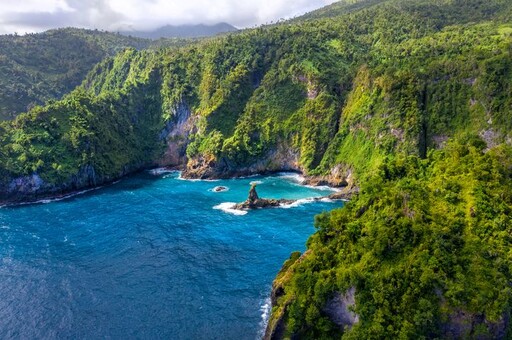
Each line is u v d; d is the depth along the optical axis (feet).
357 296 183.01
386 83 462.19
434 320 164.25
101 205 425.69
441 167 223.51
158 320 233.35
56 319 235.61
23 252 317.42
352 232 205.98
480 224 181.57
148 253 311.68
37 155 465.47
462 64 431.43
